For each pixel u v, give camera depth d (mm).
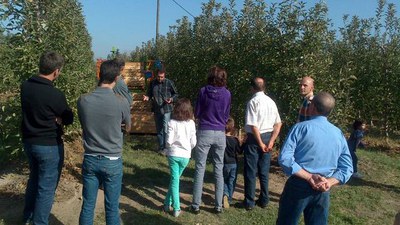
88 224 3984
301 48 7234
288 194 3580
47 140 4199
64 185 5906
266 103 5273
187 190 6254
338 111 7766
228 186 5617
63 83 6562
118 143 3963
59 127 4344
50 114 4168
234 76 8383
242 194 6258
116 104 3908
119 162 4004
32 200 4559
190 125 5156
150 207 5477
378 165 8383
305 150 3498
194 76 10219
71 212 5129
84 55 8281
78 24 7809
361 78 10883
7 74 6082
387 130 11078
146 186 6324
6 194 5547
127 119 4098
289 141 3533
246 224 5082
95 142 3863
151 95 8633
